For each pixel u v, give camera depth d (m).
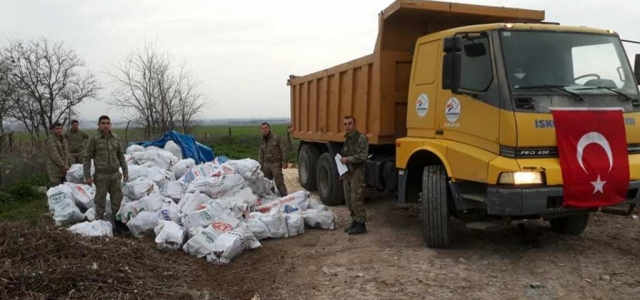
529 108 5.36
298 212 7.96
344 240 7.09
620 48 6.12
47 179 12.10
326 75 9.98
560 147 5.31
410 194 7.03
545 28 5.86
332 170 9.68
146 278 5.18
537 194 5.21
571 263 5.73
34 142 17.36
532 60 5.63
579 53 5.84
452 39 5.88
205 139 25.92
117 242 6.02
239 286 5.32
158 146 12.10
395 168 7.69
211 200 7.89
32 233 5.52
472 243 6.70
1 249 5.08
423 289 5.08
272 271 5.79
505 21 7.67
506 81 5.46
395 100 7.72
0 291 4.36
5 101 21.34
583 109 5.47
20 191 10.38
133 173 8.78
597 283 5.12
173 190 8.59
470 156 5.70
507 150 5.37
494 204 5.37
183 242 6.55
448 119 6.19
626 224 7.53
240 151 22.72
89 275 4.82
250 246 6.63
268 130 9.91
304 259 6.21
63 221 7.68
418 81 6.81
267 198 9.33
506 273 5.49
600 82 5.79
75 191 8.25
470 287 5.11
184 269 5.75
